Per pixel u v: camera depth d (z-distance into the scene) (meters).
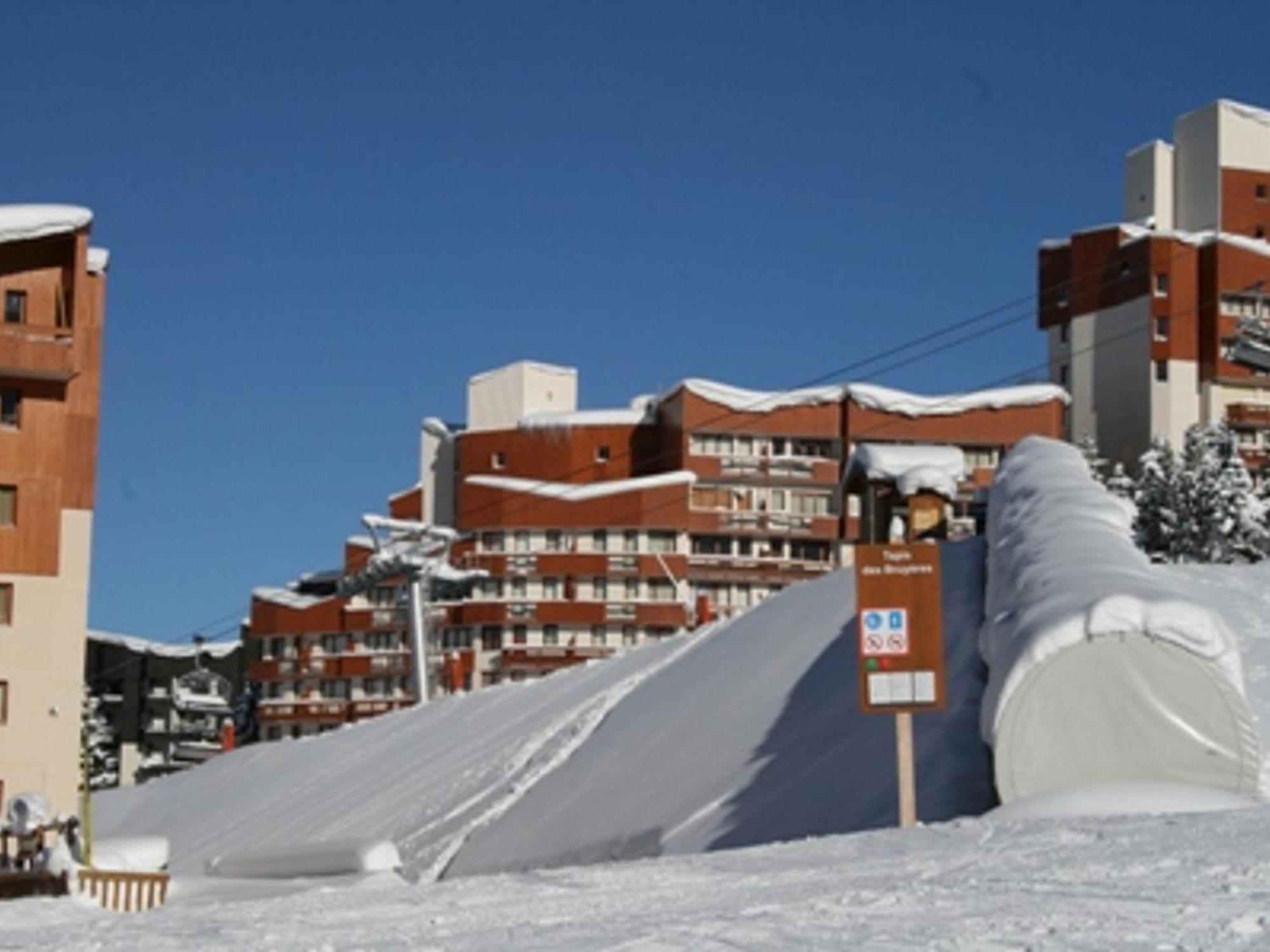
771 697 33.78
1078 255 112.19
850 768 26.31
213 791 56.16
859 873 14.81
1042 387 104.69
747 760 30.41
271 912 15.21
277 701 107.62
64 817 31.92
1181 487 85.56
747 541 102.69
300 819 47.47
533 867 32.41
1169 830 15.63
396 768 48.47
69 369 49.91
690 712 36.41
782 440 104.62
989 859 14.84
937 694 19.52
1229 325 107.31
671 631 100.50
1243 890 12.18
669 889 14.91
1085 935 10.71
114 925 14.96
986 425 103.75
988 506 38.16
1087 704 20.36
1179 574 34.81
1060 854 14.75
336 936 13.17
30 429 50.25
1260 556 84.31
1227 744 20.16
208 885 33.59
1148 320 107.69
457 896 15.51
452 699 54.50
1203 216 115.25
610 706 41.75
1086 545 25.08
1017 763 20.45
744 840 26.12
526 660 101.00
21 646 49.72
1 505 50.03
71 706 49.91
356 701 105.38
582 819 33.34
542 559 101.94
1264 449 104.69
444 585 64.00
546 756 40.38
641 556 101.19
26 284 50.81
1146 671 20.31
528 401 114.31
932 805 22.95
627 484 101.88
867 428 103.94
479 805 39.31
